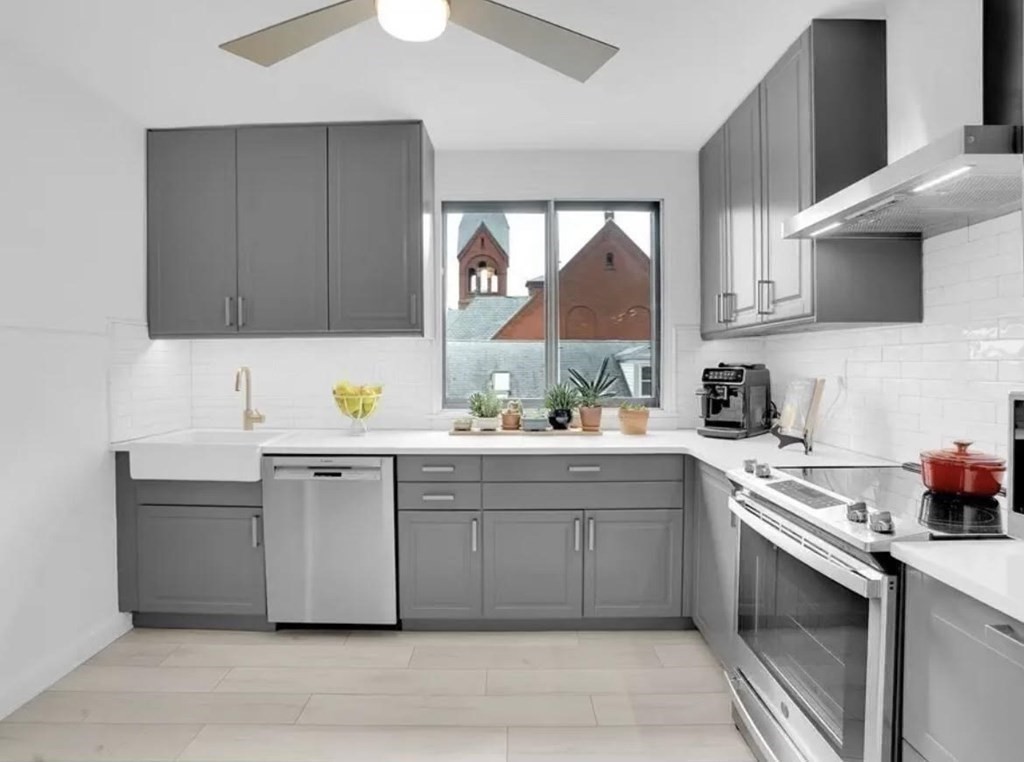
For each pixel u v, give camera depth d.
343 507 2.80
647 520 2.82
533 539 2.82
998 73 1.66
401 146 3.03
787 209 2.34
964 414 2.00
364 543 2.80
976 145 1.34
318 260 3.06
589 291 3.57
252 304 3.07
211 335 3.08
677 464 2.82
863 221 1.93
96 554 2.70
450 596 2.83
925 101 1.82
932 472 1.72
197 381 3.47
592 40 1.53
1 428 2.23
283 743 2.04
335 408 3.47
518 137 3.25
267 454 2.80
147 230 3.07
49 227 2.44
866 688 1.38
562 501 2.82
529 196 3.46
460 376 3.57
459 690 2.36
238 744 2.04
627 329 3.58
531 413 3.37
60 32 2.17
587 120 3.02
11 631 2.26
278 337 3.11
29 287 2.34
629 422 3.21
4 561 2.24
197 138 3.06
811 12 2.10
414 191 3.03
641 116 2.97
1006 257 1.82
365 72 2.51
